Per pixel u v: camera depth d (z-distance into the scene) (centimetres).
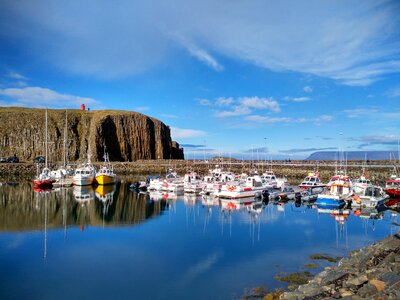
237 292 1836
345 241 2847
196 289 1898
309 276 2017
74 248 2717
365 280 1577
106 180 7900
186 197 5862
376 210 4472
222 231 3253
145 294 1861
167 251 2612
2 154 16238
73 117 18350
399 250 2097
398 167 9362
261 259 2373
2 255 2545
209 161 13988
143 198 5750
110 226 3519
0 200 5362
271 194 5381
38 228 3438
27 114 17550
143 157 18525
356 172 9288
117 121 18112
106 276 2119
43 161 14475
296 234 3109
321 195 4756
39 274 2162
